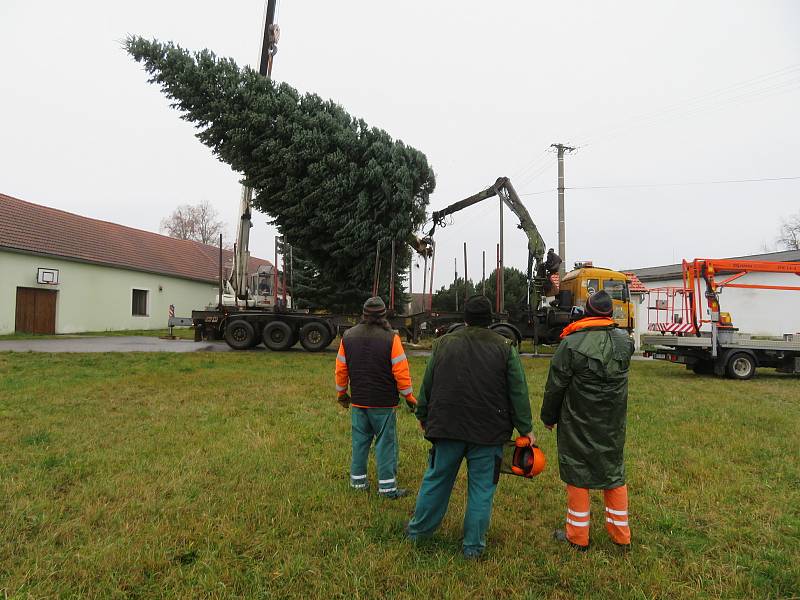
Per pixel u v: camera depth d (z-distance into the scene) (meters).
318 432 5.80
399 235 16.55
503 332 15.55
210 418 6.34
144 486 3.98
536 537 3.38
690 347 12.73
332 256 17.08
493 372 3.02
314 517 3.56
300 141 15.12
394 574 2.83
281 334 15.46
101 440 5.23
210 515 3.51
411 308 17.75
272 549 3.09
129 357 12.39
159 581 2.74
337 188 15.56
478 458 3.04
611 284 16.39
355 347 3.98
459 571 2.87
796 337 12.88
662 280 28.83
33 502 3.62
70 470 4.31
